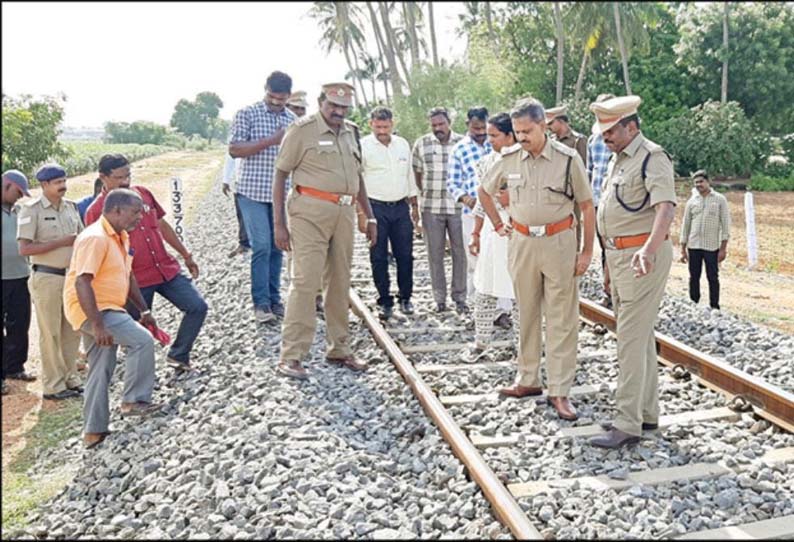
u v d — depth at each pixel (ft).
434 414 14.26
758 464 13.14
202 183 85.10
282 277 28.58
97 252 14.84
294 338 17.29
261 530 10.66
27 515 12.62
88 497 12.97
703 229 25.08
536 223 15.11
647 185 13.21
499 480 11.66
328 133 17.11
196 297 18.39
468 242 22.61
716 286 25.45
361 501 11.45
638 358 13.70
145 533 11.14
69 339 19.13
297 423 14.34
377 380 17.52
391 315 23.48
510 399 16.31
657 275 13.52
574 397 16.70
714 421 15.20
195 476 12.57
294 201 17.19
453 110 53.26
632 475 12.62
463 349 20.29
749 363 18.66
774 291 28.45
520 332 16.29
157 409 16.30
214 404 15.80
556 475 12.77
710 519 11.25
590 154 24.45
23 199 28.04
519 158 15.35
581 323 22.70
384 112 22.53
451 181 21.85
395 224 23.39
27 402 18.74
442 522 10.80
